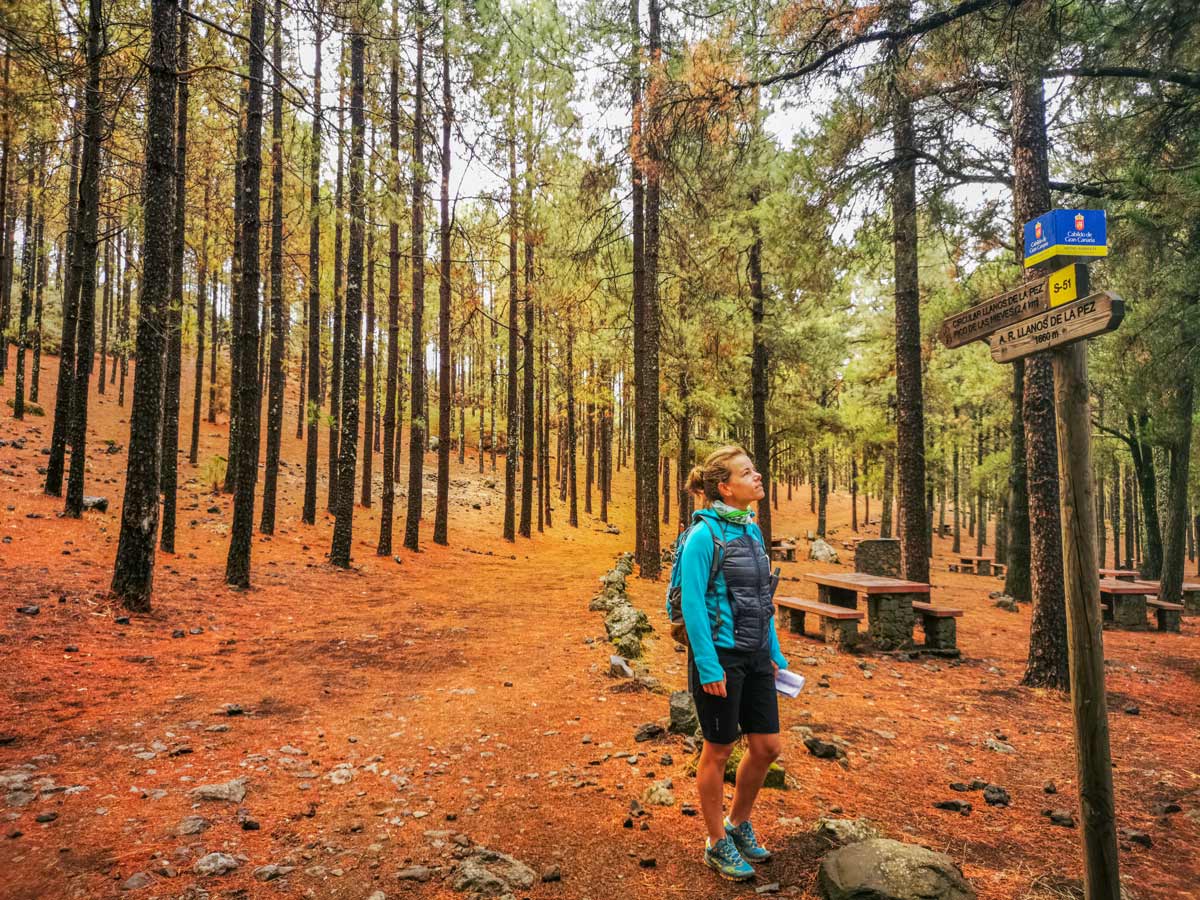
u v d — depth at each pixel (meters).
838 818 3.20
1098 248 2.34
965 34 5.13
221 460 15.62
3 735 3.87
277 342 13.04
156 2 6.95
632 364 17.47
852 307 19.38
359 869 2.63
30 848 2.67
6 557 7.64
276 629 7.43
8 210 18.70
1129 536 29.50
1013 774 4.02
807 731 4.46
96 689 4.88
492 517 24.42
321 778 3.57
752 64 5.47
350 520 12.15
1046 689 5.95
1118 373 11.52
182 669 5.63
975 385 18.69
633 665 6.04
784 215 9.11
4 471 12.24
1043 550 6.20
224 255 16.20
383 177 9.15
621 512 35.78
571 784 3.53
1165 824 3.40
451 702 5.01
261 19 8.85
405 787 3.47
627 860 2.76
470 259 15.08
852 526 38.50
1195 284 7.45
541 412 26.70
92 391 24.75
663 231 13.60
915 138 8.66
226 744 4.00
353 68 11.16
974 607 11.53
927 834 3.12
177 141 11.36
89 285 10.35
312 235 15.19
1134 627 10.16
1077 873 2.77
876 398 20.42
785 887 2.57
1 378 21.20
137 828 2.89
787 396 19.45
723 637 2.66
